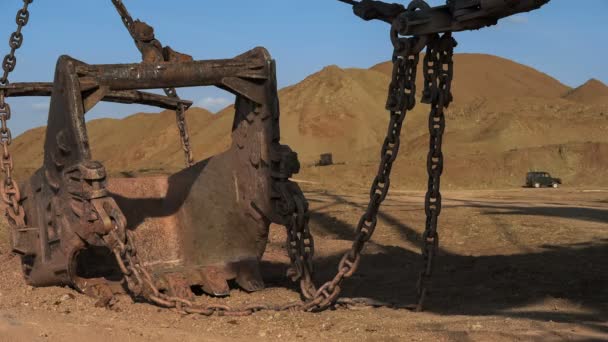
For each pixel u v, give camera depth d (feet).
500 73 564.30
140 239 32.94
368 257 39.75
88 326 22.58
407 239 52.39
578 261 37.42
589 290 29.09
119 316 24.62
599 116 274.98
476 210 67.10
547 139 254.06
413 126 329.52
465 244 49.70
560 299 27.14
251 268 31.37
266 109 29.99
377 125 346.74
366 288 31.50
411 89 24.91
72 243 27.68
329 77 383.24
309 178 183.62
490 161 192.75
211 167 33.45
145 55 31.14
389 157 25.20
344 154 307.58
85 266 32.27
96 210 25.99
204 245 32.37
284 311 25.96
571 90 543.80
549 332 20.99
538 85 558.97
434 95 24.99
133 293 27.27
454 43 24.79
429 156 25.96
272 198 29.40
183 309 25.38
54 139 28.09
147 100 37.70
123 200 33.88
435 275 33.78
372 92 386.11
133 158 357.20
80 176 26.50
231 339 21.17
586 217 61.98
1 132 31.27
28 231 30.83
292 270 28.30
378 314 25.40
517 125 259.80
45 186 29.53
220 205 32.32
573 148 196.95
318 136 339.57
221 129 353.72
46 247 29.68
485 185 182.39
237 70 29.37
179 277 29.76
